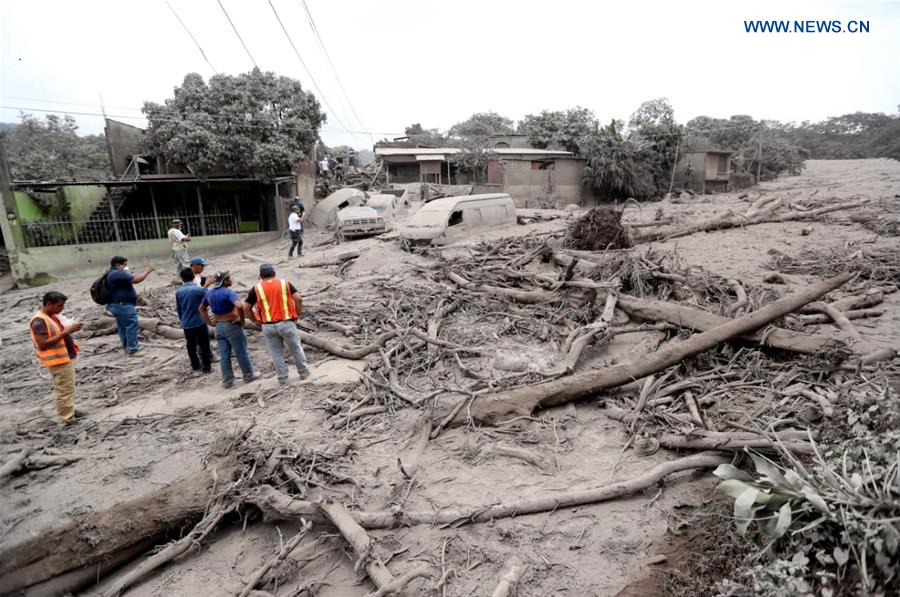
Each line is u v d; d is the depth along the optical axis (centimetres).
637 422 583
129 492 528
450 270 1288
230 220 2330
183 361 927
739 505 368
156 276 1770
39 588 416
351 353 884
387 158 3891
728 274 1168
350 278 1434
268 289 749
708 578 375
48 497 522
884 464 362
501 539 438
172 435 646
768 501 369
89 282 1806
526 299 1059
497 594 369
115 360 953
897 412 409
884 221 1467
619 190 3462
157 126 2142
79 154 3316
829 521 339
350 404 693
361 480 524
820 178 3691
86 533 440
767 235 1520
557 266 1283
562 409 641
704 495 473
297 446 557
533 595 379
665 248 1468
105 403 758
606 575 394
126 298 954
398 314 1055
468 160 3519
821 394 573
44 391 838
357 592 401
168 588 420
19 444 636
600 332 832
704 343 693
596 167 3381
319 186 3189
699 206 2434
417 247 1591
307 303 1177
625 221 1780
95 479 555
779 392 596
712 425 550
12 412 753
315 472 530
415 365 809
